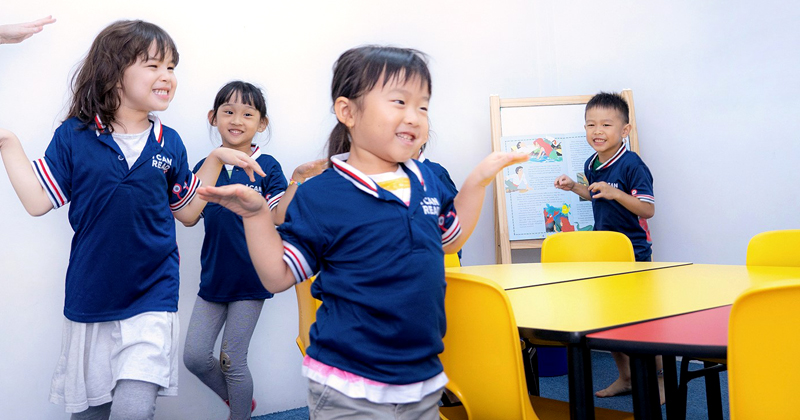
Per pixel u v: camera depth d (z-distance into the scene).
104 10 2.46
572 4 3.61
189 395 2.59
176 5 2.59
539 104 3.42
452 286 1.25
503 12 3.55
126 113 1.63
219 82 2.68
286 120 2.84
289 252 1.10
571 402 1.06
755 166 3.10
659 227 3.42
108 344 1.59
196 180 1.77
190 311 2.61
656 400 1.05
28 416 2.29
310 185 1.16
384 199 1.11
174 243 1.70
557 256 2.46
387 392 1.06
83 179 1.55
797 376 0.90
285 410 2.81
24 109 2.31
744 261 3.14
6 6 2.28
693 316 1.15
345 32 3.02
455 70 3.40
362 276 1.08
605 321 1.13
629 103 3.33
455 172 3.39
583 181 3.36
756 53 3.08
